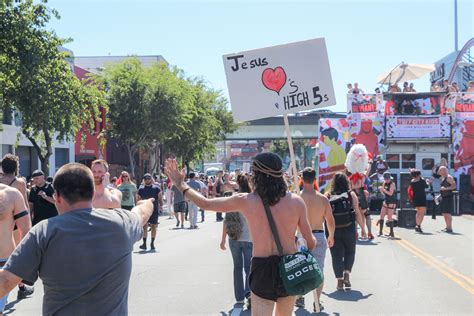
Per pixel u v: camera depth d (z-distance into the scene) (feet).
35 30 62.08
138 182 170.50
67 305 11.13
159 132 118.11
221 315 27.09
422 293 31.48
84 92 74.95
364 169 54.44
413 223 68.39
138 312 27.63
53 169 118.01
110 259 11.32
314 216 27.02
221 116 176.96
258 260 15.83
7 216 22.44
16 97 63.10
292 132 217.77
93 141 136.87
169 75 122.31
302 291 15.25
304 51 25.64
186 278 36.52
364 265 40.88
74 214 11.55
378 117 88.94
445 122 88.17
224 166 235.81
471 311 27.43
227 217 28.58
